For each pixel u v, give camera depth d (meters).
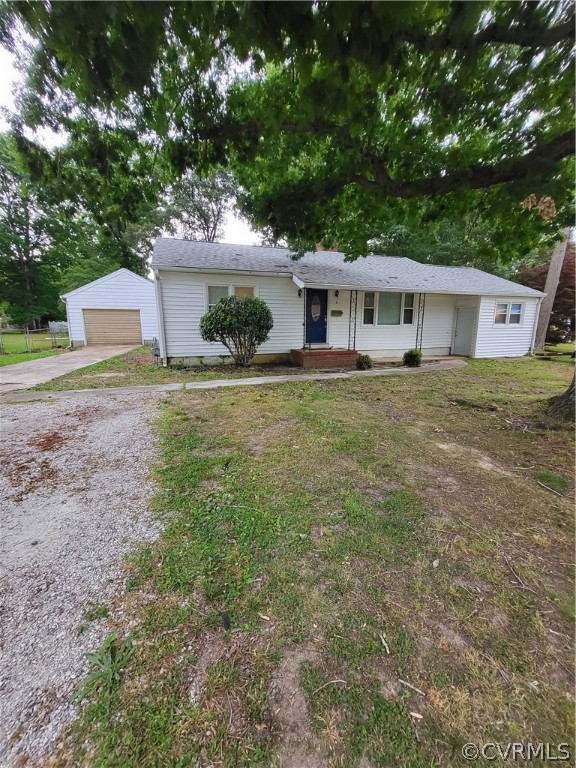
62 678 1.31
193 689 1.28
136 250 24.42
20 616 1.58
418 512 2.45
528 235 4.75
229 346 8.95
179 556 1.99
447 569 1.90
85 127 3.54
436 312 12.14
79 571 1.87
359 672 1.35
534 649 1.45
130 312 15.93
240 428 4.18
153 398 5.68
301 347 10.30
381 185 4.38
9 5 1.95
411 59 2.60
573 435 4.11
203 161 4.08
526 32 2.37
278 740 1.13
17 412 4.89
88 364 9.60
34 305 25.55
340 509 2.47
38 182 3.96
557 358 11.88
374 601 1.68
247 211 5.39
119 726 1.16
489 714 1.21
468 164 3.86
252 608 1.64
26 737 1.13
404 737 1.14
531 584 1.80
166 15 2.03
